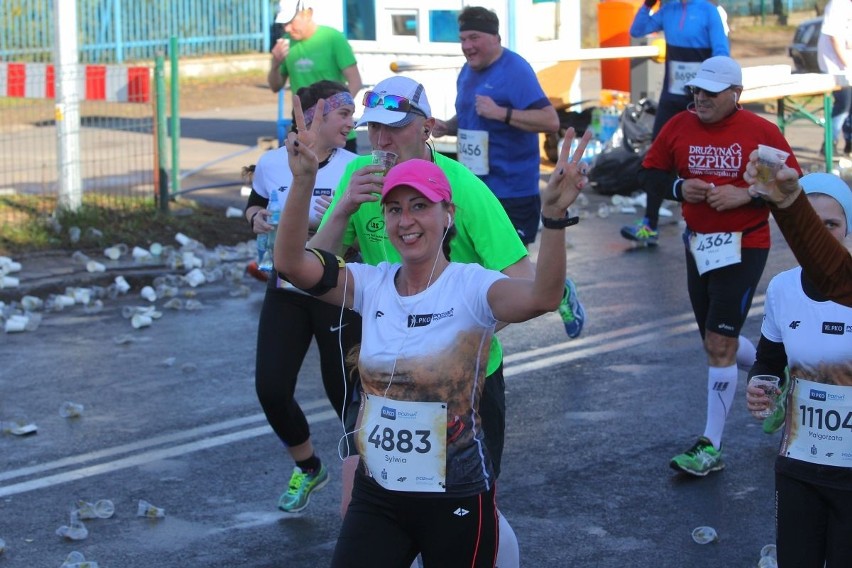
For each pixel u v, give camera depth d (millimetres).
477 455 3756
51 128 18203
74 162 12141
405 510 3746
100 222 12031
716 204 6195
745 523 5727
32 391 7816
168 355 8633
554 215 3508
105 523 5812
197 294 10422
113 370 8281
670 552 5418
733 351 6312
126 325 9461
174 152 13516
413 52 15219
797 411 4051
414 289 3805
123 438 6973
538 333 9117
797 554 4035
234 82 25875
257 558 5430
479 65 7898
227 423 7230
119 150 16625
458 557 3758
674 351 8547
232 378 8102
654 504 5953
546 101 7859
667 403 7449
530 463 6512
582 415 7258
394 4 15242
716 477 6305
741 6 35688
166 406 7523
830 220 3961
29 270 10719
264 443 6914
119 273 10828
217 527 5773
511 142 7930
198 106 22922
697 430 6984
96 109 19844
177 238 11828
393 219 3730
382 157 4453
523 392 7715
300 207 3807
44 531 5723
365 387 3820
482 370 3762
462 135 8078
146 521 5836
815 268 3451
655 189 6516
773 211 3393
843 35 15906
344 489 4312
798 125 19750
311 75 11172
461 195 4520
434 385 3695
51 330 9305
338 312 5566
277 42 11422
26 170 14719
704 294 6527
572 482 6246
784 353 4215
